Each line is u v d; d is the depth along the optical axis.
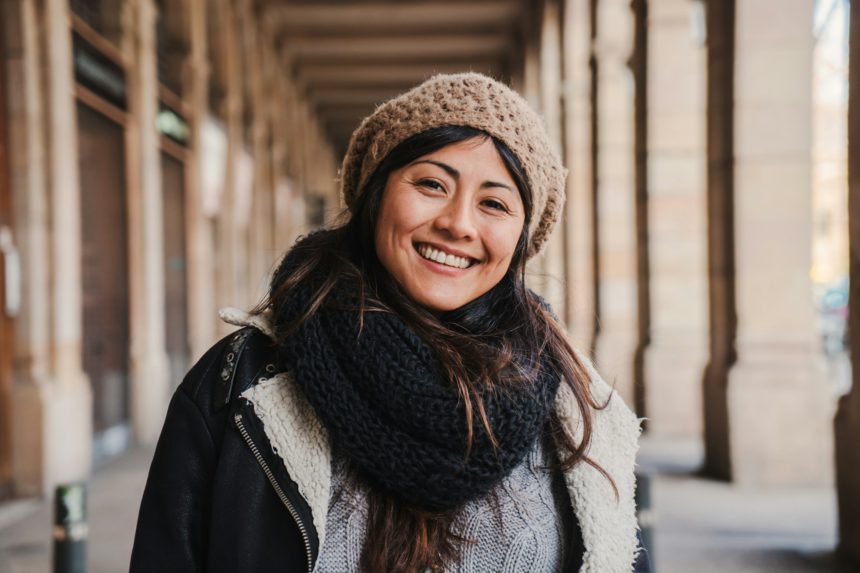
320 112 30.42
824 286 20.59
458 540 1.16
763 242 6.70
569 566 1.24
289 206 22.92
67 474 6.55
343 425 1.11
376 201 1.24
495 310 1.30
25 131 6.34
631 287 11.31
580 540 1.24
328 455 1.17
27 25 6.37
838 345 13.16
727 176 6.90
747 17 6.69
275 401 1.18
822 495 6.28
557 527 1.25
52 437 6.34
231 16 15.05
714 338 7.15
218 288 13.69
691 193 8.95
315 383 1.13
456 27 21.36
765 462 6.57
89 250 7.75
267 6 19.30
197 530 1.18
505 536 1.20
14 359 6.29
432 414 1.10
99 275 8.02
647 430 9.09
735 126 6.74
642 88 9.22
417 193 1.20
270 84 19.62
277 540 1.15
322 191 31.34
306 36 21.69
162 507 1.18
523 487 1.25
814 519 5.59
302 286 1.23
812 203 6.66
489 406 1.14
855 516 4.62
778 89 6.70
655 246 9.04
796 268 6.68
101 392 8.02
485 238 1.21
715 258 7.14
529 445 1.19
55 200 6.59
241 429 1.17
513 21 21.03
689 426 9.08
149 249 9.36
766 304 6.70
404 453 1.09
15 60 6.32
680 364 9.05
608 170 11.31
